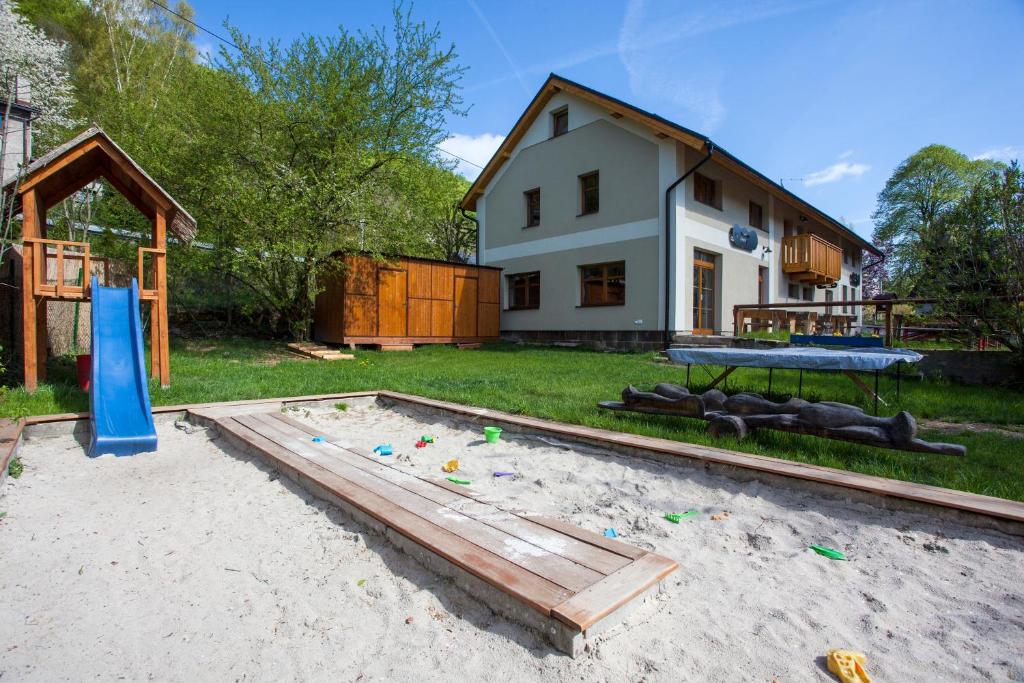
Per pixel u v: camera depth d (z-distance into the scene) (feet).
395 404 22.99
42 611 7.39
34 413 17.54
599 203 47.60
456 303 50.57
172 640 6.73
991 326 24.57
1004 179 24.13
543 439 16.20
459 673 6.02
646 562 7.55
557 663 6.02
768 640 6.60
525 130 54.49
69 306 32.07
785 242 58.23
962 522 9.18
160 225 23.63
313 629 6.96
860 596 7.64
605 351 44.60
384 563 8.66
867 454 13.14
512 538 8.30
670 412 15.97
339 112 38.27
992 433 15.39
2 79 38.40
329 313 45.60
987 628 6.84
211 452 15.67
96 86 71.36
